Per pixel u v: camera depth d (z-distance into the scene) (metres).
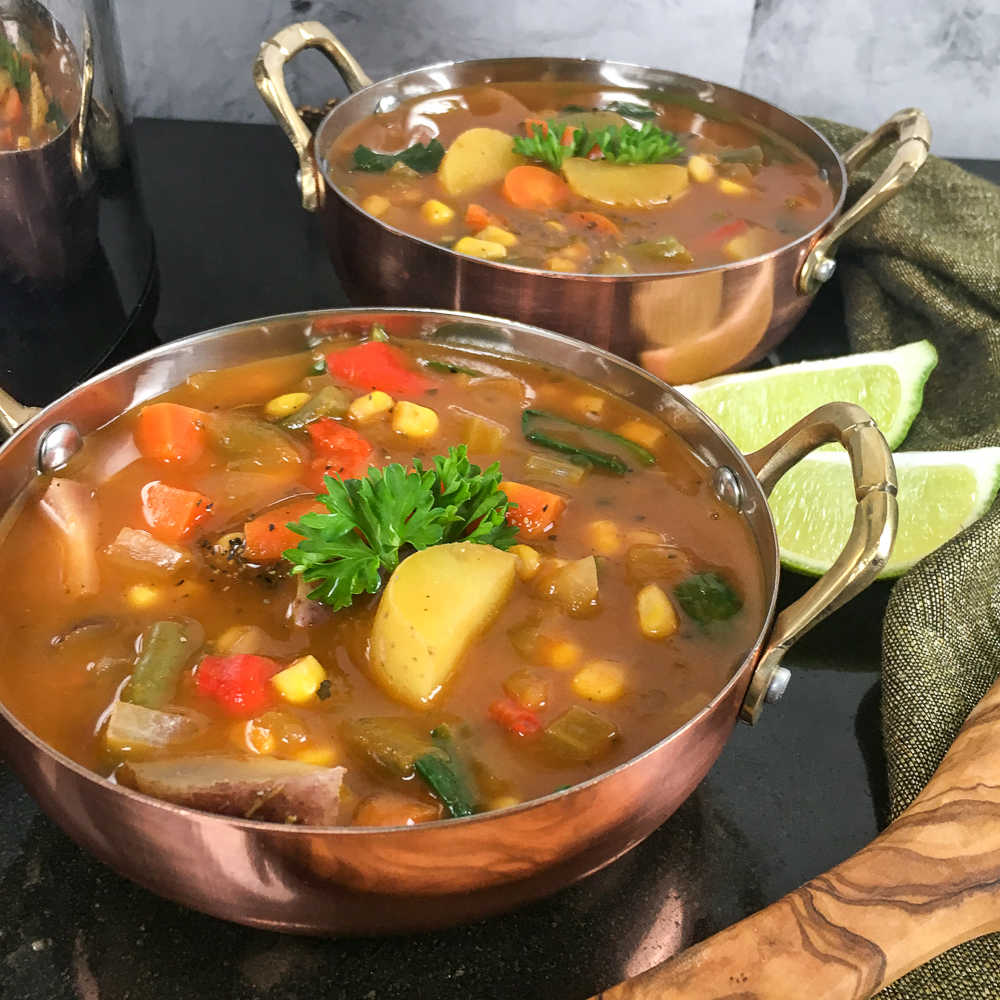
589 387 0.32
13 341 0.34
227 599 0.27
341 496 0.27
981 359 0.40
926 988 0.26
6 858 0.27
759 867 0.28
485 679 0.25
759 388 0.38
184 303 0.42
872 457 0.25
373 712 0.25
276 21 0.47
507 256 0.38
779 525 0.34
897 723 0.30
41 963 0.26
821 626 0.33
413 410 0.31
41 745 0.22
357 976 0.26
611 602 0.27
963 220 0.43
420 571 0.26
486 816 0.22
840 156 0.44
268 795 0.23
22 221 0.32
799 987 0.23
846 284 0.44
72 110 0.33
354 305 0.39
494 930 0.27
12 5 0.30
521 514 0.28
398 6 0.47
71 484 0.28
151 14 0.47
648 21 0.48
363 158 0.42
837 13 0.48
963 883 0.25
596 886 0.28
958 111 0.50
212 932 0.26
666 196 0.41
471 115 0.45
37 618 0.26
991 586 0.32
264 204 0.46
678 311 0.35
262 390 0.31
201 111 0.50
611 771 0.22
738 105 0.45
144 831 0.22
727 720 0.25
